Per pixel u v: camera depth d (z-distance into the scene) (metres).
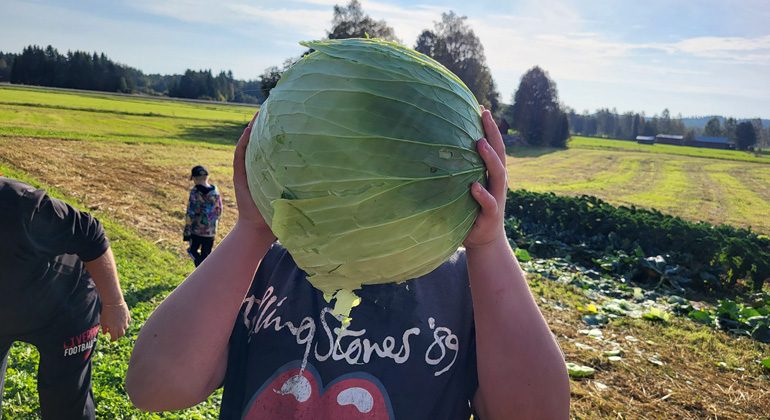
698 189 37.69
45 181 16.45
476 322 1.75
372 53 1.56
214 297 1.80
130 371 1.84
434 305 1.85
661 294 11.41
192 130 46.78
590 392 6.42
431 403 1.74
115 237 10.91
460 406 1.82
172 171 21.81
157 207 15.18
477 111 1.70
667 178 44.81
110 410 4.30
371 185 1.43
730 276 12.21
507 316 1.69
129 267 8.90
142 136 35.97
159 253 10.62
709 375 7.14
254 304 1.99
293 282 1.92
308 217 1.45
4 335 2.96
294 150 1.48
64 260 3.03
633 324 8.94
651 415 6.01
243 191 1.81
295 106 1.52
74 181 17.20
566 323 8.80
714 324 9.30
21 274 2.78
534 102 88.94
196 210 9.59
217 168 24.58
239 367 1.92
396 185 1.44
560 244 14.16
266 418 1.74
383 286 1.84
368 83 1.50
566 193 30.72
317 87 1.51
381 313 1.81
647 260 12.45
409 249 1.49
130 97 103.69
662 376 6.99
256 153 1.61
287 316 1.84
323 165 1.45
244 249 1.83
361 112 1.46
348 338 1.77
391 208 1.44
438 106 1.54
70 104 56.03
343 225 1.45
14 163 18.73
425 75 1.58
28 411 4.12
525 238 14.81
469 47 71.31
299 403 1.72
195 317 1.78
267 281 2.00
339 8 62.84
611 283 11.62
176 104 92.44
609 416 5.91
